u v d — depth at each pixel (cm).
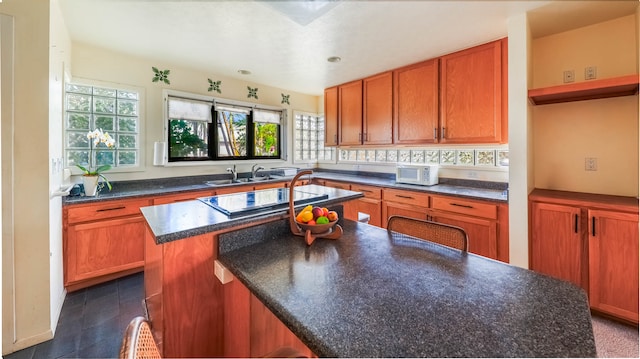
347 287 83
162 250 111
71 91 254
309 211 134
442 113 279
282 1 154
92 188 240
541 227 204
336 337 61
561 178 230
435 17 203
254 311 111
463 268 97
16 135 157
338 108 397
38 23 161
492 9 192
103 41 248
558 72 228
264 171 407
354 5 187
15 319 160
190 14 199
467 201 247
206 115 343
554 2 182
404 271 95
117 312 201
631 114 202
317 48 261
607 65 207
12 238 158
